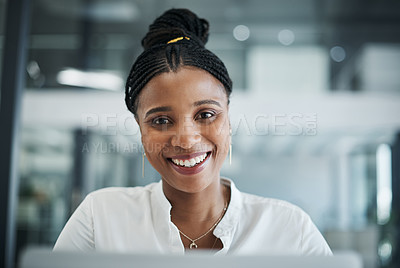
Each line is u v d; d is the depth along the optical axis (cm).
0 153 235
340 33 372
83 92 362
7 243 227
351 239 358
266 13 359
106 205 94
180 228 88
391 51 371
